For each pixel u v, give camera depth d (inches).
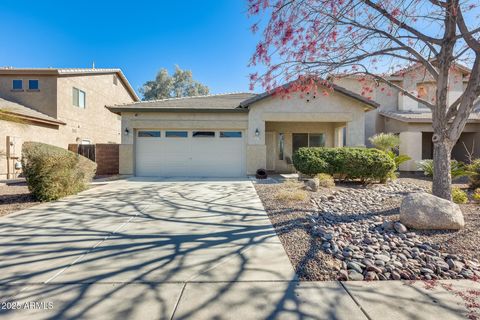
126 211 257.6
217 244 172.4
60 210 259.9
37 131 578.6
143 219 230.1
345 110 530.6
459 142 660.7
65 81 664.4
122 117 530.9
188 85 1667.1
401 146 605.6
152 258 150.9
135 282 124.9
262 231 197.3
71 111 685.9
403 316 100.3
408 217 187.9
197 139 542.9
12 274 131.0
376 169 393.7
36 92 633.6
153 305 107.4
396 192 339.9
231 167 545.6
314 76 246.5
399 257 149.5
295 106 532.7
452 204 187.6
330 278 129.3
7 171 506.0
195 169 543.2
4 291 116.5
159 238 183.3
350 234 185.6
